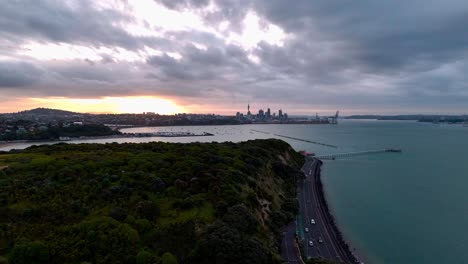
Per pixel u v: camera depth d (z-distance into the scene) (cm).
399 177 14750
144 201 4722
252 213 5641
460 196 11288
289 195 8912
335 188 12481
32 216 4038
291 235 6278
